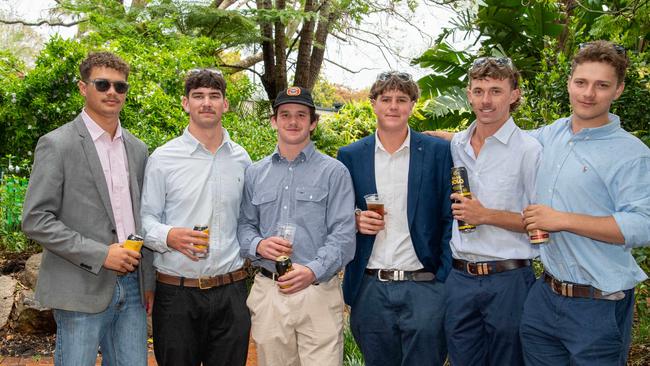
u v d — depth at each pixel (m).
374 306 3.73
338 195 3.63
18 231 6.80
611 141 3.04
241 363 3.71
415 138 3.74
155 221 3.47
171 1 11.12
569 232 3.04
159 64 8.40
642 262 5.00
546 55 6.12
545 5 7.46
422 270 3.71
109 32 9.57
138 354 3.47
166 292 3.55
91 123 3.35
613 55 2.93
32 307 5.43
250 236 3.62
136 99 7.43
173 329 3.54
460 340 3.62
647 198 2.90
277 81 13.97
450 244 3.70
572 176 3.09
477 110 3.46
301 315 3.58
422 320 3.63
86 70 3.31
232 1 14.89
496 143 3.53
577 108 3.03
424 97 9.25
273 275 3.65
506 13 8.07
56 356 3.31
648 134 5.80
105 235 3.29
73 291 3.21
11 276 6.05
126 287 3.43
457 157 3.71
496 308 3.49
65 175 3.21
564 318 3.15
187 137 3.61
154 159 3.56
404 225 3.71
